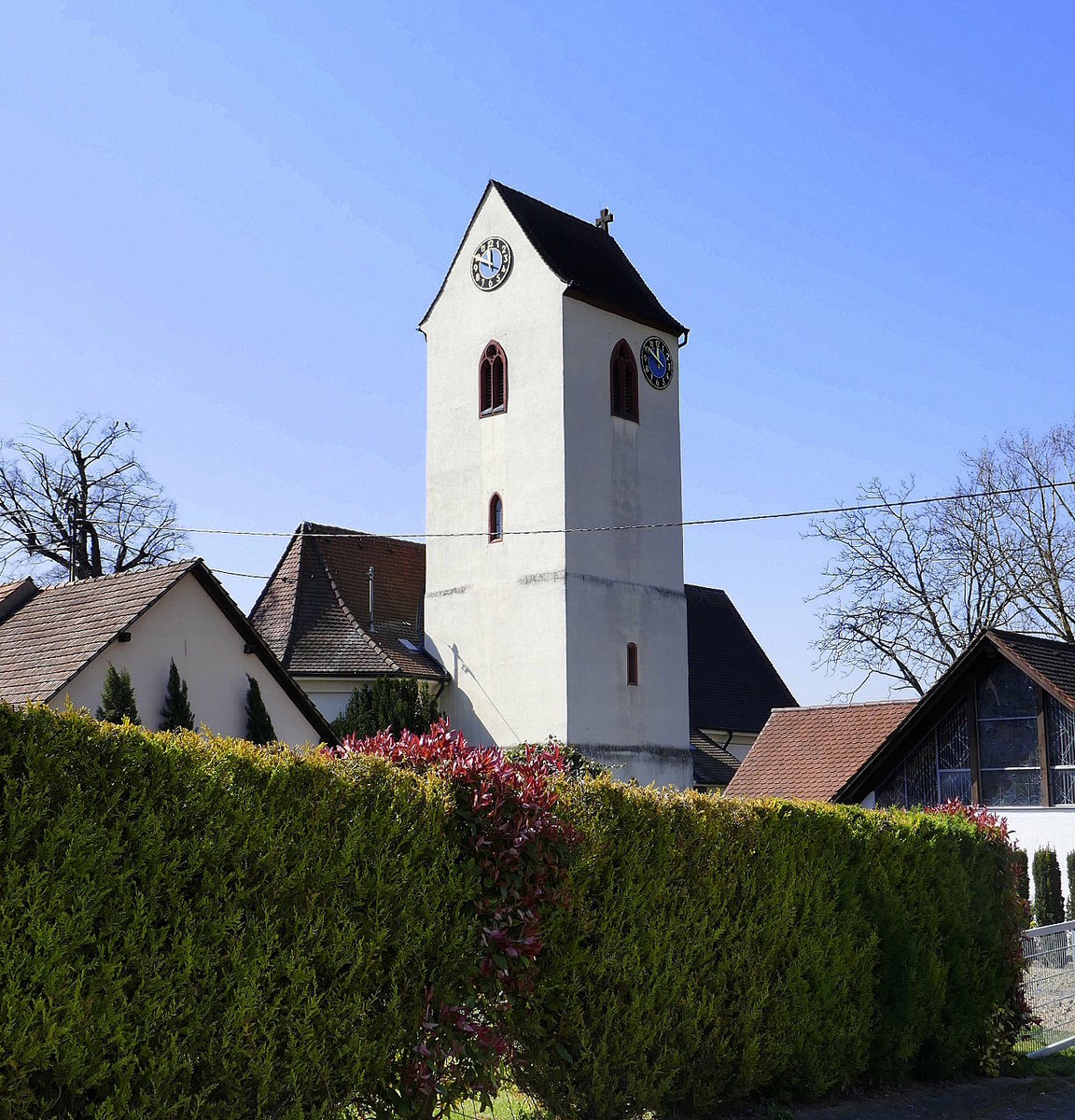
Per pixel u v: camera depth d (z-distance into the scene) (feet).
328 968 25.52
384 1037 26.45
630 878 33.99
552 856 30.99
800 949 40.52
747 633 185.98
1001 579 170.91
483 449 146.61
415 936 27.32
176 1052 22.25
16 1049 20.04
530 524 140.56
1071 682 90.94
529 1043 31.50
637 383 149.38
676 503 151.53
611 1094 33.17
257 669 90.22
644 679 143.74
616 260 156.25
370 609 148.56
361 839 26.58
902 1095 43.91
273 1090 24.13
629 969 33.63
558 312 141.08
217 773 24.20
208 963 23.11
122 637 81.05
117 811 22.36
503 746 139.33
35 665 81.76
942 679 92.89
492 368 147.43
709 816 37.60
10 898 20.44
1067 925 55.06
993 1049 48.60
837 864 42.80
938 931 47.19
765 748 124.67
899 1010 44.34
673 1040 35.32
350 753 28.48
